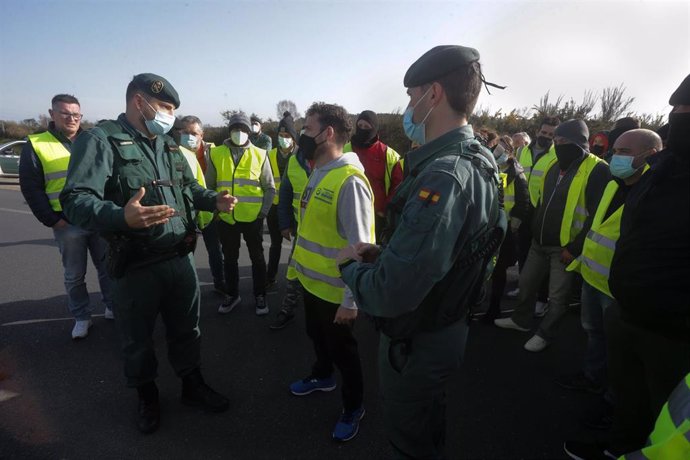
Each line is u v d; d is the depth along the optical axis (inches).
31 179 111.7
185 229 83.8
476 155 45.2
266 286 152.6
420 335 48.1
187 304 87.3
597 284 88.9
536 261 121.9
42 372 103.0
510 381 103.5
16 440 79.6
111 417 86.9
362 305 45.5
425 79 47.0
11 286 159.9
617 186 88.0
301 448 79.6
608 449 74.9
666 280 54.7
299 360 111.4
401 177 137.5
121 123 76.8
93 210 64.1
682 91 52.6
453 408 92.4
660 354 58.6
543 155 162.1
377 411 91.2
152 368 83.4
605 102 474.0
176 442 80.3
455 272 45.5
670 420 29.4
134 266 76.4
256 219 135.3
